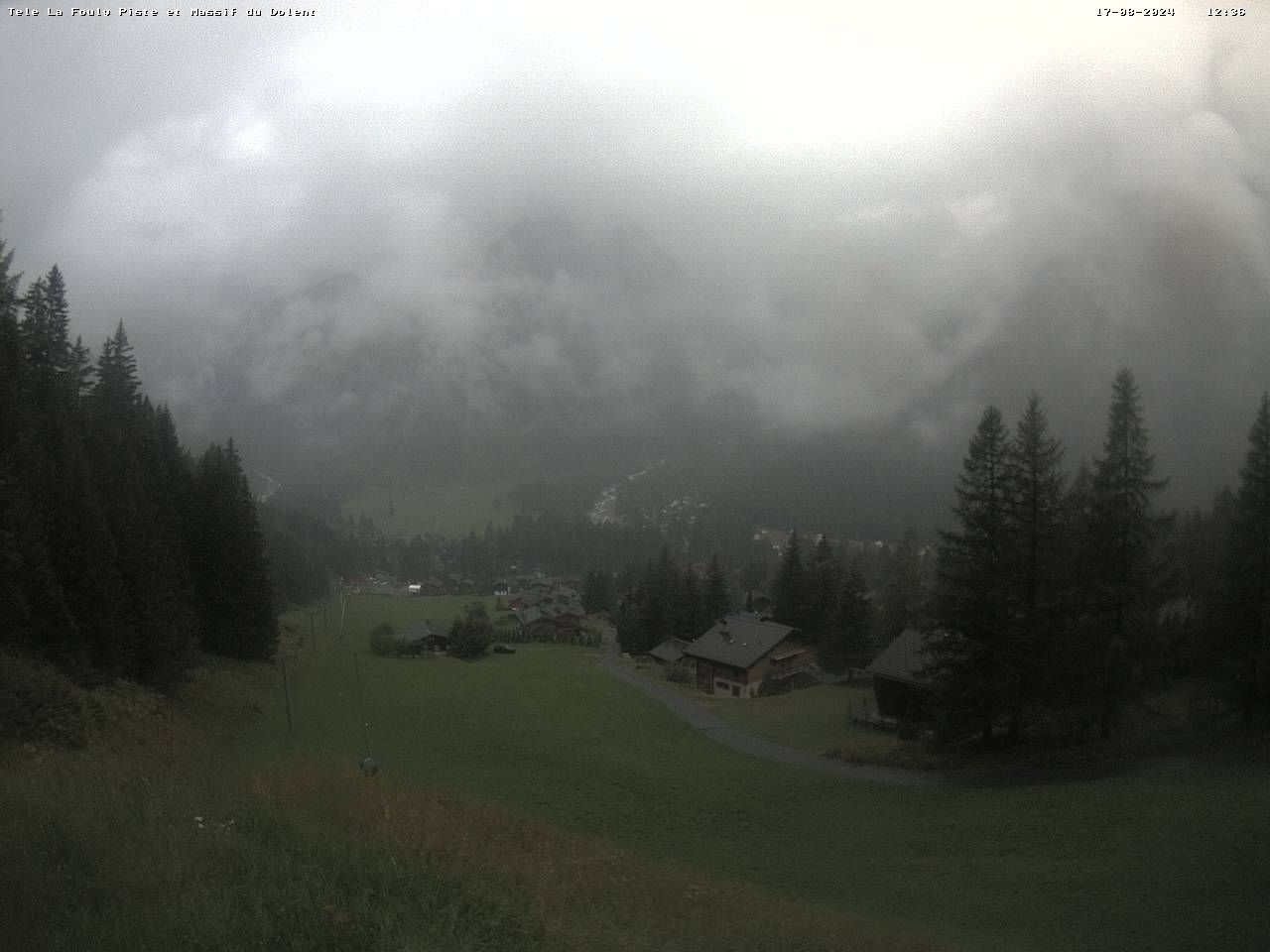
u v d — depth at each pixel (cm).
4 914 827
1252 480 3466
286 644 7638
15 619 3369
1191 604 4450
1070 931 1670
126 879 953
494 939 966
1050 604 3472
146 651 4181
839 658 7756
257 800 1447
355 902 990
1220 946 1542
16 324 5359
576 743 4525
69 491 3881
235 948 827
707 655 7225
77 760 2562
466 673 7100
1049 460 3541
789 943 1270
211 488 6172
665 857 2500
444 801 2191
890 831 2681
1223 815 2277
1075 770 3156
